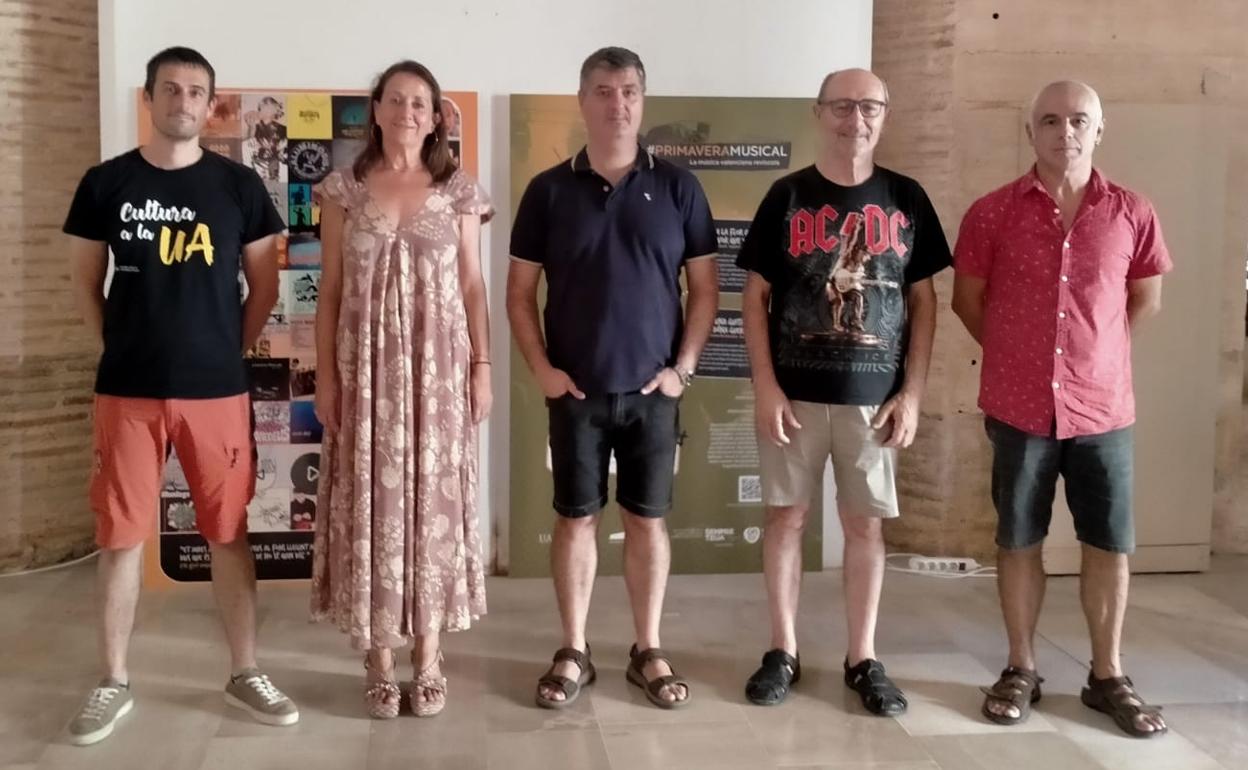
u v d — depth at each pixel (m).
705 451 4.16
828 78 3.00
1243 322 4.47
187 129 2.80
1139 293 3.04
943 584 4.17
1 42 4.02
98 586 2.97
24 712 3.03
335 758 2.79
